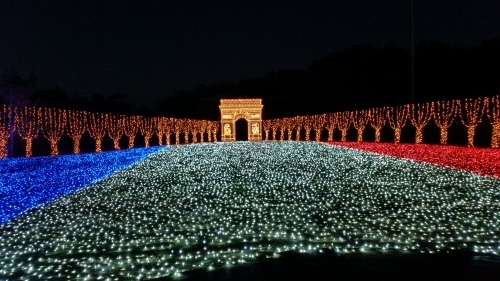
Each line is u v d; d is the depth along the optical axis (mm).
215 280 6848
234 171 20828
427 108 35344
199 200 13367
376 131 42781
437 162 21516
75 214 11664
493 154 23703
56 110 35656
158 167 23203
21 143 39281
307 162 24172
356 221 10211
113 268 7562
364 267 7164
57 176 20062
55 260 8047
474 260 7398
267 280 6754
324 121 51188
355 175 18094
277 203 12617
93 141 49312
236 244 8680
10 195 14969
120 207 12508
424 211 11039
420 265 7199
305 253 7953
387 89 59594
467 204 11727
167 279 6980
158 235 9461
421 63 53094
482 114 29406
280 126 62969
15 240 9320
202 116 77250
